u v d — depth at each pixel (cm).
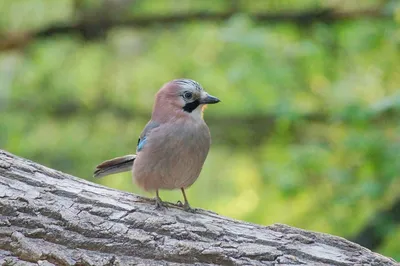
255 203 1392
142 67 1587
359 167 1180
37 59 1542
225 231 589
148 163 684
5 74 1582
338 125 1280
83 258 563
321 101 1321
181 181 696
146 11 1555
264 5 1486
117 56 1611
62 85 1584
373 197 1102
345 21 1359
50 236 573
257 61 1232
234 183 1508
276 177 1226
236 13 1439
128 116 1577
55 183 615
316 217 1286
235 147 1514
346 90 1250
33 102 1562
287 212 1341
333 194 1234
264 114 1434
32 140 1532
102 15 1527
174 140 674
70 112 1576
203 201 1514
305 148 1209
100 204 600
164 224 587
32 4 1559
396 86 1273
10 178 608
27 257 565
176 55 1545
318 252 577
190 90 688
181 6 1556
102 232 577
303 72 1306
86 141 1540
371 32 1240
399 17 1184
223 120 1503
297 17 1401
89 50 1598
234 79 1228
